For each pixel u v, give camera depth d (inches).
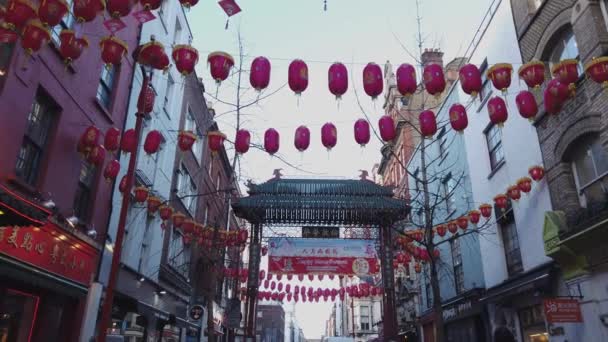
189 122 877.2
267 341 2898.6
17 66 320.2
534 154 533.0
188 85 846.5
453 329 781.9
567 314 400.8
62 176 398.9
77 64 415.8
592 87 422.9
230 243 663.1
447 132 867.4
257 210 695.7
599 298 394.9
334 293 904.9
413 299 1051.9
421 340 973.2
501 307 585.0
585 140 445.7
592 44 420.8
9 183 315.9
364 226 737.6
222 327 1149.7
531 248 527.5
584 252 410.9
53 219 368.5
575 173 461.7
